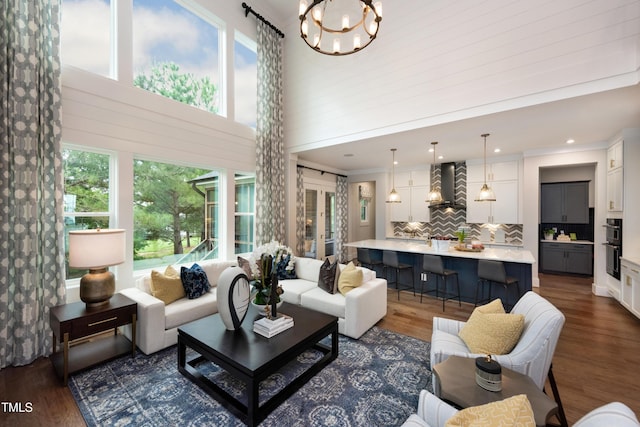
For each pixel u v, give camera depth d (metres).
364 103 4.45
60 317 2.32
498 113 3.35
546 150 5.28
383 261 4.99
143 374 2.40
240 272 2.47
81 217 3.14
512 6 3.19
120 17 3.37
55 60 2.77
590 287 5.23
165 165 3.96
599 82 2.75
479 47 3.41
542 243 6.61
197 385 2.24
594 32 2.77
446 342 2.14
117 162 3.35
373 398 2.11
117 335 3.03
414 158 6.29
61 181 2.80
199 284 3.36
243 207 5.12
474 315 2.20
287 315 2.75
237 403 1.98
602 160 4.77
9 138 2.51
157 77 3.89
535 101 3.07
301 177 6.43
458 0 3.55
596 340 3.05
